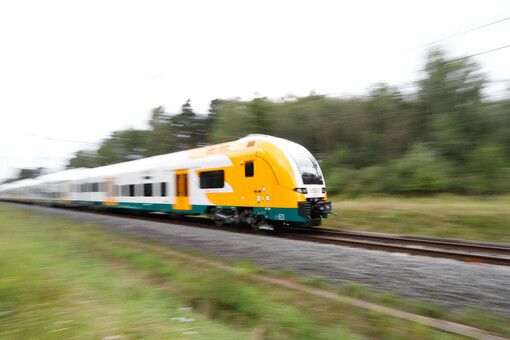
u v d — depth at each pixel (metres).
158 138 48.97
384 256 6.32
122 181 17.73
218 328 3.22
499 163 20.48
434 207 13.16
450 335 3.14
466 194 20.44
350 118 31.31
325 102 33.72
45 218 14.66
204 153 12.52
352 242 8.34
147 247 7.42
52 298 3.62
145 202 15.59
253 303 3.75
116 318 3.17
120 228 10.95
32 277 4.32
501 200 16.83
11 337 2.66
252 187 10.51
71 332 2.76
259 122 33.66
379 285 4.73
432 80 27.25
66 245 7.29
